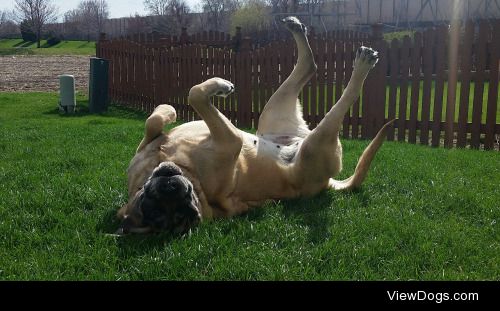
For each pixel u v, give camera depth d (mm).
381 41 4625
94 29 32031
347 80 4793
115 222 1959
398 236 1869
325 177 2240
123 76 7137
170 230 1759
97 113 6316
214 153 1924
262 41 13656
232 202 2047
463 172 2895
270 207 2135
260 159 2141
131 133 4086
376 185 2586
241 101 5457
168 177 1674
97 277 1528
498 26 4098
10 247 1759
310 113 5055
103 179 2602
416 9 16078
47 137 3975
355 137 4859
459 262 1696
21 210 2107
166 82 6246
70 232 1862
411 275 1596
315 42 4918
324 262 1657
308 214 2092
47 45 28812
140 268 1580
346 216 2070
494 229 1985
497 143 4430
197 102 1879
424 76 4465
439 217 2133
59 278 1527
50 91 9000
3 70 13523
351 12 17859
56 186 2439
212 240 1746
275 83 5160
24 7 31641
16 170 2812
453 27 4418
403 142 4320
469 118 5348
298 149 2252
